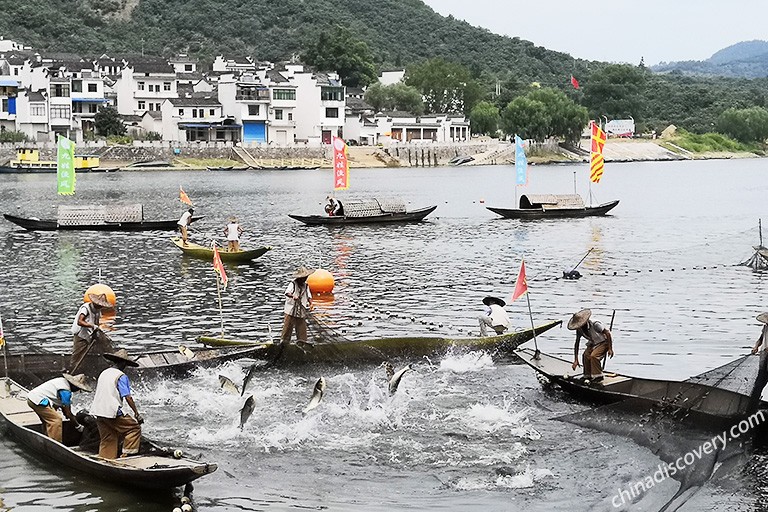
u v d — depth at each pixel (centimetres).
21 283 3966
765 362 1955
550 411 2188
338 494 1752
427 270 4334
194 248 4734
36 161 12731
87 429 1869
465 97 19962
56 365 2397
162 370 2383
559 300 3591
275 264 4541
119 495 1733
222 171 13912
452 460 1905
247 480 1811
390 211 6588
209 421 2123
